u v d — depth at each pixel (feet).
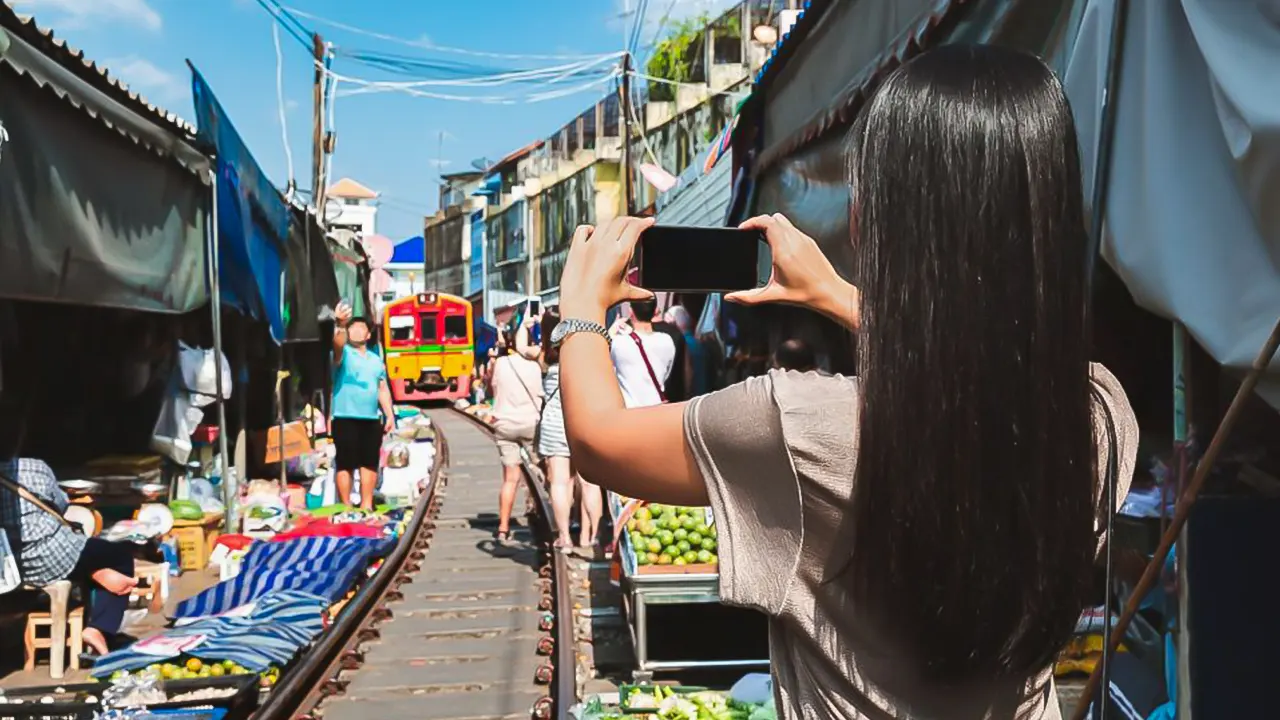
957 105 3.90
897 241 3.88
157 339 32.53
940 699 3.92
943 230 3.80
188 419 30.60
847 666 3.93
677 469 4.13
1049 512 3.72
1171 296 9.01
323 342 63.67
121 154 21.25
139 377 31.27
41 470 19.71
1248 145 7.82
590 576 28.96
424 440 64.28
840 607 3.93
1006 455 3.67
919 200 3.85
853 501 3.80
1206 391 10.87
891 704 3.91
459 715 18.66
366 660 22.06
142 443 31.73
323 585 24.36
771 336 33.01
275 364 46.16
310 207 45.34
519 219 193.26
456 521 40.60
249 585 24.25
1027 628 3.76
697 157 44.78
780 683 4.18
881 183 3.97
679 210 44.34
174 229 24.86
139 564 24.56
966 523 3.64
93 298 19.89
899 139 3.95
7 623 18.79
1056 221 3.84
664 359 24.76
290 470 45.73
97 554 20.21
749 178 29.66
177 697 15.88
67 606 19.39
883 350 3.81
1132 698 12.62
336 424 38.32
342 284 61.46
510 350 36.35
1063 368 3.77
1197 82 8.93
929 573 3.68
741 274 5.26
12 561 18.37
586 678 20.36
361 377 38.22
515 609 26.22
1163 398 14.60
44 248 17.57
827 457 3.82
